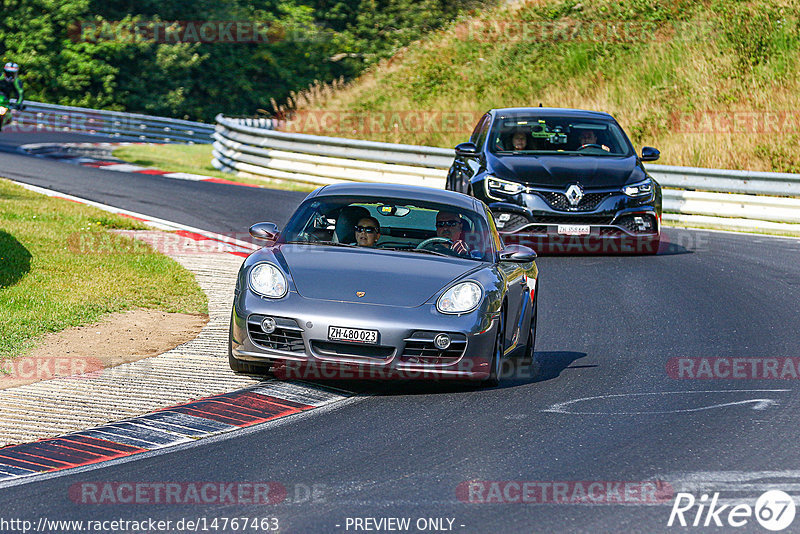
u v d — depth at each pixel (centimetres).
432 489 2003
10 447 2261
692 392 2827
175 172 8650
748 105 8931
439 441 2338
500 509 1892
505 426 2467
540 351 3397
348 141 8138
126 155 10212
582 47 10588
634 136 8975
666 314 3962
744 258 5259
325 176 8225
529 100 10175
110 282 4109
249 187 7781
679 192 6906
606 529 1798
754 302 4184
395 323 2680
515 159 5225
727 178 6738
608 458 2212
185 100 15962
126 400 2639
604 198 5047
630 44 10431
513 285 3067
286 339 2723
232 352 2833
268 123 10900
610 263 5059
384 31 17325
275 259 2903
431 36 12594
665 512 1884
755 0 10306
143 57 15950
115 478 2064
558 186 5034
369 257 2962
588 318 3897
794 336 3581
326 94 11612
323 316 2688
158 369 2956
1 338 3175
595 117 5591
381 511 1877
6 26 15512
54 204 6066
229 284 4275
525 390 2848
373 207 3212
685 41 10106
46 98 15438
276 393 2747
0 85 7919
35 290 3850
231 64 16562
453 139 9675
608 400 2738
